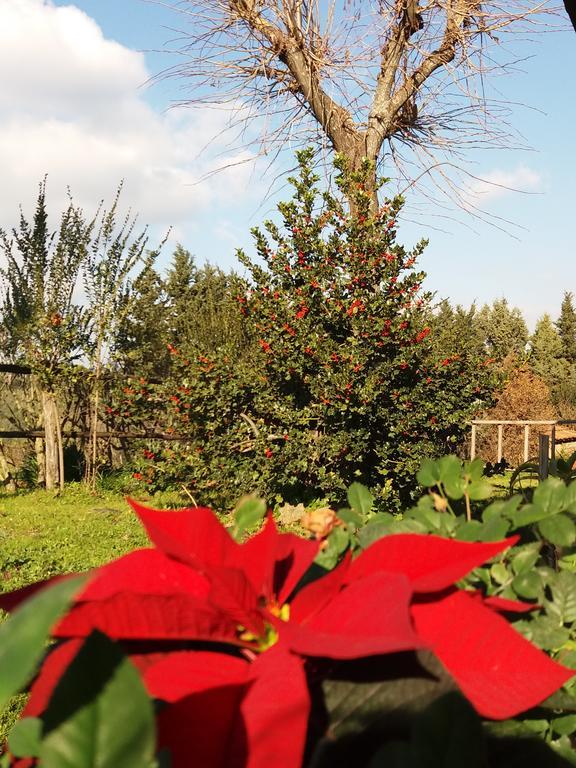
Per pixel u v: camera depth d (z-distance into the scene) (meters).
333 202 7.68
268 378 7.77
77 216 10.47
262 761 0.59
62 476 9.88
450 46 8.80
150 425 10.28
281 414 7.45
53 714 0.54
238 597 0.74
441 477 1.36
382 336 7.29
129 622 0.71
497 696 0.71
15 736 0.69
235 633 0.76
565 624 1.09
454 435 7.80
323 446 7.29
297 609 0.79
